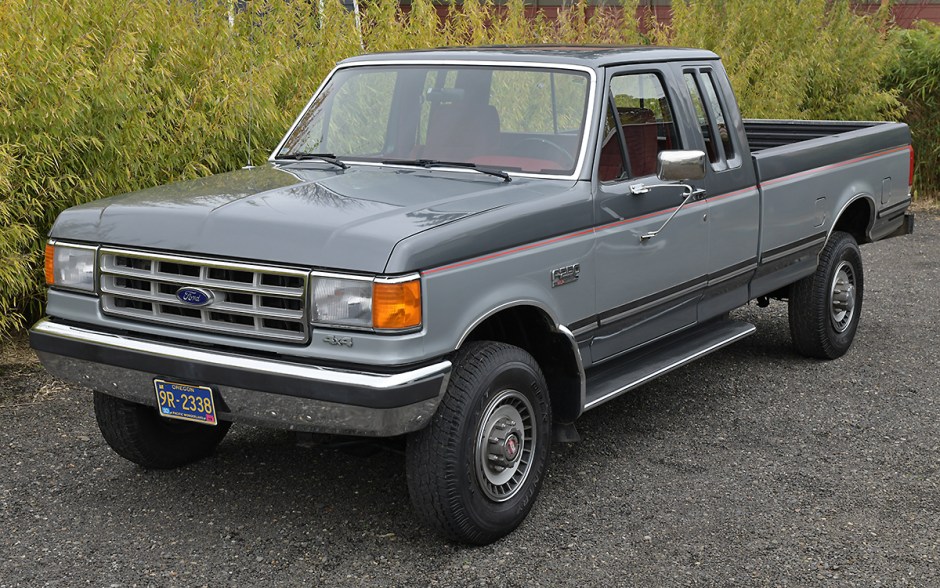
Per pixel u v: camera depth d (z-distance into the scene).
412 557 4.29
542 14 12.33
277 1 8.84
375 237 3.88
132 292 4.31
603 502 4.83
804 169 6.56
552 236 4.55
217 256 4.09
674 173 4.77
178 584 4.06
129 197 4.67
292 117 8.39
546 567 4.20
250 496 4.90
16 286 6.84
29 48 6.75
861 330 7.96
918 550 4.35
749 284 6.25
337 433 3.94
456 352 4.27
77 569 4.18
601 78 5.05
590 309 4.83
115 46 7.09
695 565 4.21
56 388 6.48
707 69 6.00
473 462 4.20
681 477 5.13
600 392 4.96
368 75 5.61
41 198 7.08
